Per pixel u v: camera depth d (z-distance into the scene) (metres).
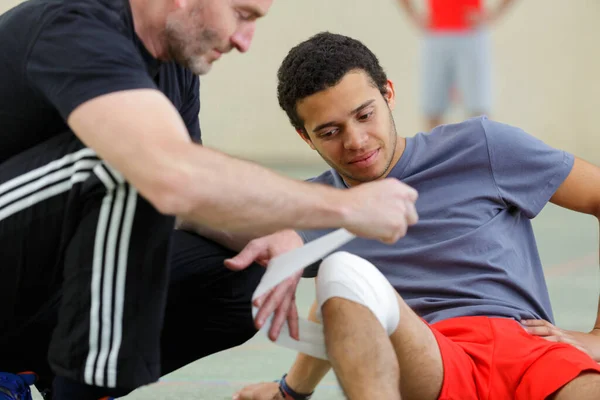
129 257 1.66
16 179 1.71
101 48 1.61
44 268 1.76
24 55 1.67
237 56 9.28
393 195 1.63
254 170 1.56
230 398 2.41
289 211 1.57
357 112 2.18
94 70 1.59
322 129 2.21
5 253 1.73
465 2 8.19
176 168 1.50
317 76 2.19
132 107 1.54
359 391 1.71
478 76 8.26
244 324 2.07
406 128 9.69
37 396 2.50
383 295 1.76
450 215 2.23
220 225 1.56
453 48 8.24
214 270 1.99
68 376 1.70
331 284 1.76
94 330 1.68
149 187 1.52
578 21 9.55
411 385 1.88
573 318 3.26
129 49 1.64
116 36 1.65
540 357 1.95
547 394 1.89
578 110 9.66
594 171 2.30
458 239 2.19
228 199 1.53
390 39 9.62
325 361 2.09
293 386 2.17
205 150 1.54
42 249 1.73
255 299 1.73
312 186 1.60
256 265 2.05
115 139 1.53
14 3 8.00
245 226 1.57
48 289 1.80
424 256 2.20
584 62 9.60
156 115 1.54
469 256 2.18
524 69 9.66
